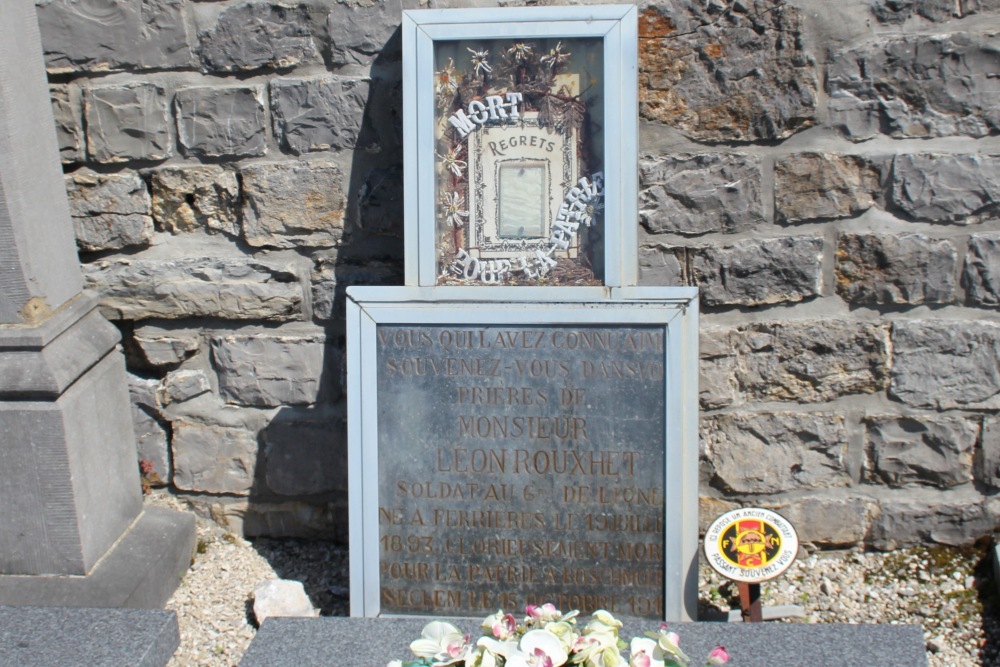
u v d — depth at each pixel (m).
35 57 3.46
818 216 3.62
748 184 3.62
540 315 3.44
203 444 4.00
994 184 3.53
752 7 3.50
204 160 3.78
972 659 3.36
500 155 3.53
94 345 3.61
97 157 3.79
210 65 3.70
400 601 3.58
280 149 3.75
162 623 3.30
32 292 3.40
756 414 3.78
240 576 3.85
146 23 3.68
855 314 3.69
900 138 3.55
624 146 3.43
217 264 3.84
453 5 3.60
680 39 3.55
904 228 3.60
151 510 3.93
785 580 3.75
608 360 3.44
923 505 3.78
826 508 3.82
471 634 3.37
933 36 3.47
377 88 3.67
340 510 4.01
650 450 3.45
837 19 3.49
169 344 3.93
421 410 3.51
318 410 3.94
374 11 3.61
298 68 3.68
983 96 3.49
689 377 3.41
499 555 3.53
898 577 3.72
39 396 3.41
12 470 3.46
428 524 3.54
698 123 3.61
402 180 3.71
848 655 3.06
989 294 3.60
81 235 3.85
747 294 3.70
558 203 3.53
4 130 3.28
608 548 3.49
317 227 3.79
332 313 3.85
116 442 3.73
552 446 3.48
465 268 3.58
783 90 3.55
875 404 3.74
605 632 2.55
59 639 3.23
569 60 3.47
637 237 3.57
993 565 3.65
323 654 3.16
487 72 3.50
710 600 3.70
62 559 3.54
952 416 3.71
